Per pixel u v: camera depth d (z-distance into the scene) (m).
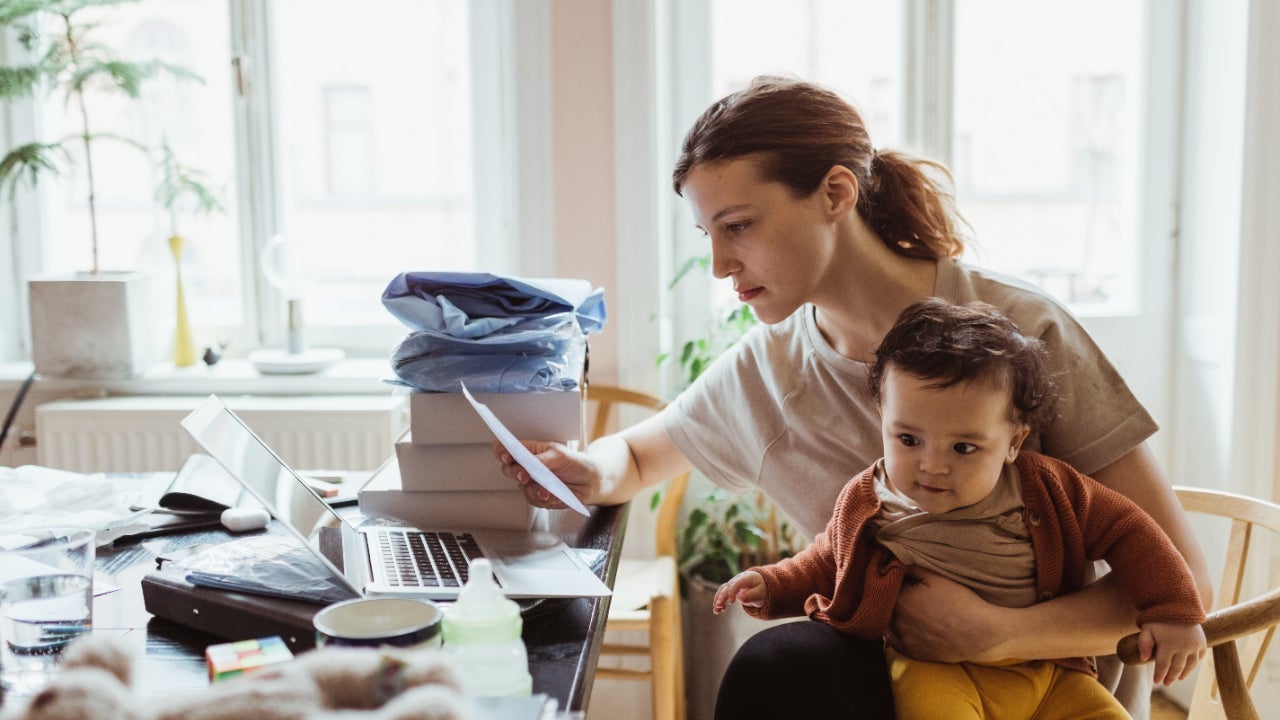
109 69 2.44
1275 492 2.46
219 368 2.67
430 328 1.30
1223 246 2.48
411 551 1.18
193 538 1.29
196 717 0.62
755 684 1.16
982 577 1.22
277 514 1.04
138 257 2.79
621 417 2.50
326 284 2.81
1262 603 1.15
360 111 2.76
